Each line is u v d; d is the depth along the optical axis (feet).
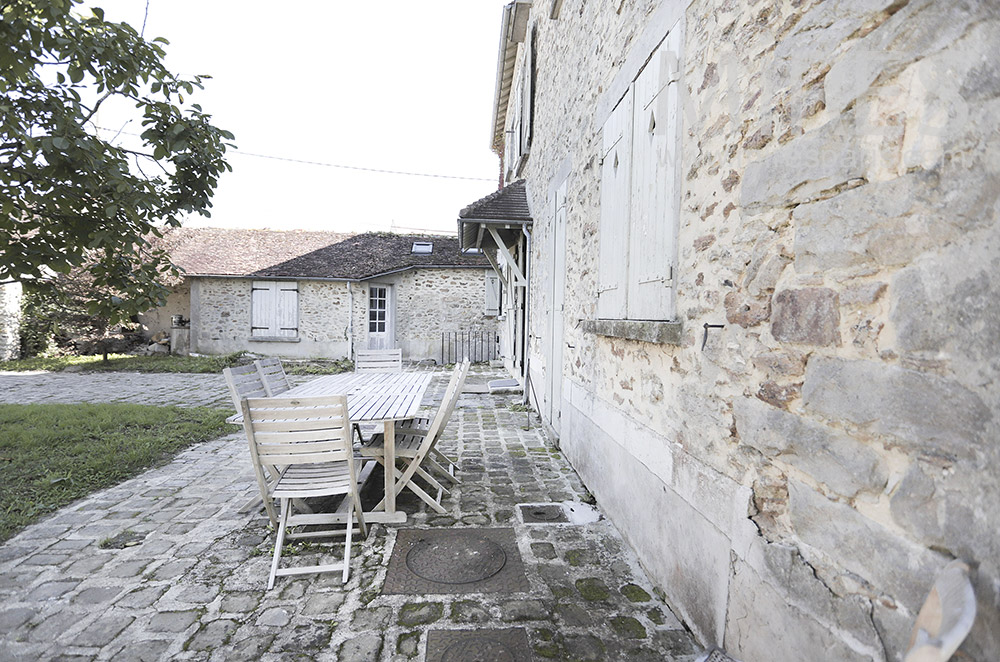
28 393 28.58
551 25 19.98
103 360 42.60
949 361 3.22
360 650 6.56
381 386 14.74
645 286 8.64
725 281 6.11
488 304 50.03
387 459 10.55
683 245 7.29
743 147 5.78
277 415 8.75
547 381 19.53
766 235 5.31
